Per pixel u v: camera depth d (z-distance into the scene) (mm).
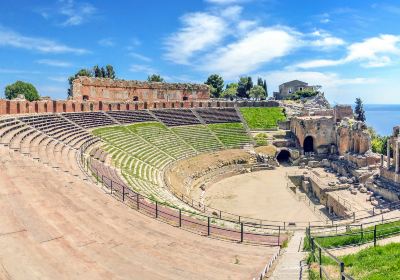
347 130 71625
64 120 58625
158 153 62469
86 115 66875
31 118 50094
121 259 16984
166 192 44125
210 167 65562
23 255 14844
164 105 88750
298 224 40812
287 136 84562
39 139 42000
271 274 17234
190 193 52844
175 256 18859
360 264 17031
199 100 104875
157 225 24031
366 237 23797
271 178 64125
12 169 26531
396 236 23734
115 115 73125
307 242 23297
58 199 22719
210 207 45750
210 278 16594
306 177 62312
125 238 19812
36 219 18719
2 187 21984
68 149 43531
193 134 78188
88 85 87250
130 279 15125
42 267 14297
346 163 64062
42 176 26891
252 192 55188
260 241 24562
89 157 44656
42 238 16828
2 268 13539
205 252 20391
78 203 23250
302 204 49594
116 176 40594
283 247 23641
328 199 49438
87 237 18422
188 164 63031
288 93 136125
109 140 58094
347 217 40156
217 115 90438
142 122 75562
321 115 88125
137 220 23828
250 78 141875
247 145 79500
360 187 51281
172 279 15922
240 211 46188
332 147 77688
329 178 60000
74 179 29578
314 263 17969
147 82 98938
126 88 94875
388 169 49219
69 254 16047
